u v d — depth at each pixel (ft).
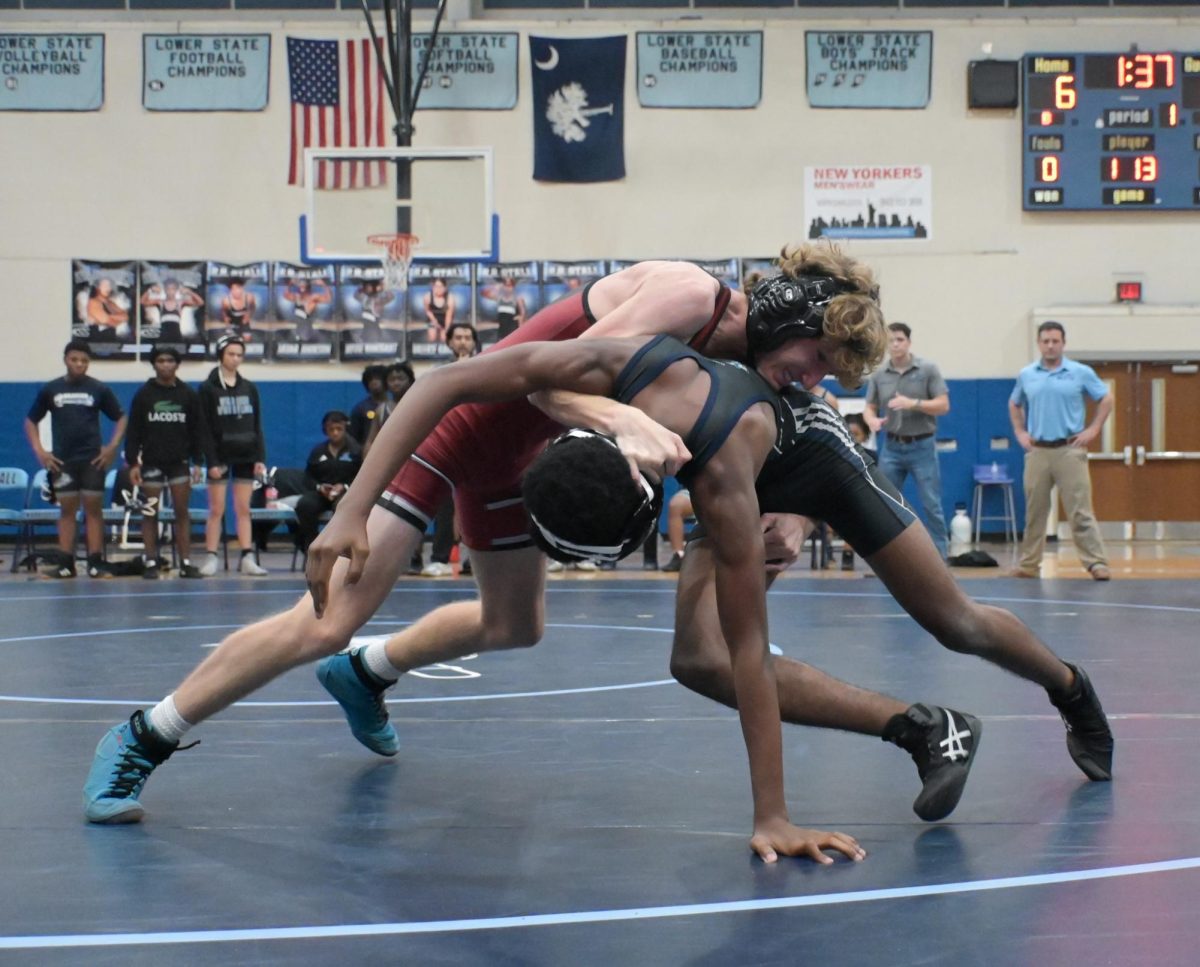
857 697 8.61
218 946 6.07
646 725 11.95
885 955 5.89
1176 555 38.47
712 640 8.77
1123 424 44.86
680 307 8.34
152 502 31.09
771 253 44.93
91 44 44.24
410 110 41.78
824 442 8.76
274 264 44.39
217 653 8.67
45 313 44.45
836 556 37.68
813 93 44.68
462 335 30.32
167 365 31.01
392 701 13.28
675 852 7.77
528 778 9.80
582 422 7.43
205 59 44.24
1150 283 44.68
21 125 44.39
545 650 17.38
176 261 44.34
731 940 6.13
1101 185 44.09
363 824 8.46
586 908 6.66
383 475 7.54
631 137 44.78
